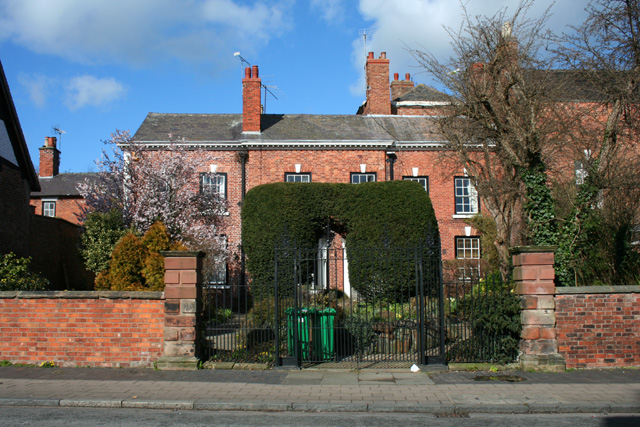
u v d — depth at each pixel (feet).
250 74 79.56
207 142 74.79
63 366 33.35
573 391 26.73
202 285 35.27
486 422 22.44
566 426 21.71
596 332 32.12
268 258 58.08
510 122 44.91
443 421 22.66
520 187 44.68
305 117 84.74
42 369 32.68
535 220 41.91
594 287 32.30
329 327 35.04
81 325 33.60
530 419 22.95
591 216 42.29
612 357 32.04
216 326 39.17
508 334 33.40
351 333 37.24
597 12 44.88
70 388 27.86
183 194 64.44
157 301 33.47
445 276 67.31
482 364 32.42
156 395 26.37
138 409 24.86
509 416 23.53
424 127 82.43
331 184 60.39
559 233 42.32
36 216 67.10
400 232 57.21
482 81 47.75
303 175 75.77
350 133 79.25
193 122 82.58
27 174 58.75
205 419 23.00
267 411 24.64
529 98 44.83
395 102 91.45
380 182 59.62
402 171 76.59
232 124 82.38
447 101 51.83
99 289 41.81
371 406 24.47
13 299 34.06
